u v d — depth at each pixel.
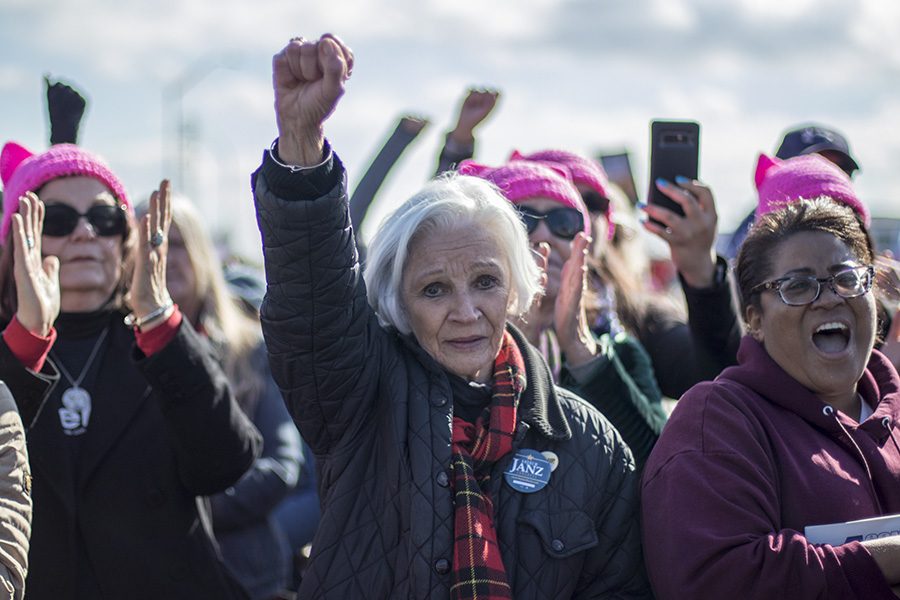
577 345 3.46
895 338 3.57
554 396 2.92
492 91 4.84
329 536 2.74
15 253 3.31
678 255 3.71
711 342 3.74
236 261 8.26
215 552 3.62
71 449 3.49
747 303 3.06
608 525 2.86
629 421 3.47
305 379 2.75
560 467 2.82
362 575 2.71
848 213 3.03
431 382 2.82
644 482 2.89
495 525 2.71
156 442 3.54
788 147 4.56
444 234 2.81
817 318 2.93
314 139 2.60
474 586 2.60
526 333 3.62
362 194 5.33
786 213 3.03
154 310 3.42
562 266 3.65
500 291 2.83
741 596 2.61
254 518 4.32
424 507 2.66
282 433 4.57
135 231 3.78
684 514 2.74
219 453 3.48
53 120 3.84
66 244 3.60
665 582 2.72
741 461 2.77
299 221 2.60
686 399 2.97
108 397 3.56
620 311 4.23
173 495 3.53
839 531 2.70
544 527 2.73
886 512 2.89
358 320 2.76
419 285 2.82
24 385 3.26
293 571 4.82
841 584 2.57
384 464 2.77
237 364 4.62
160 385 3.40
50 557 3.40
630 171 5.81
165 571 3.48
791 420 2.93
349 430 2.81
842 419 2.94
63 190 3.62
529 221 3.62
